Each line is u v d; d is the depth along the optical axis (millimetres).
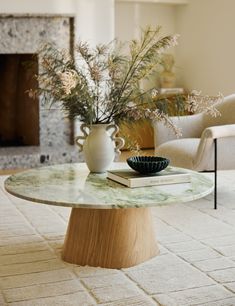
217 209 3684
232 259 2719
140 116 2793
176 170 2861
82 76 2758
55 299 2252
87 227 2639
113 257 2602
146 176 2607
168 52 6891
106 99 2820
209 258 2732
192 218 3469
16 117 6152
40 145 5703
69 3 5547
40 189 2561
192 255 2777
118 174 2676
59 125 5711
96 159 2889
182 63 6820
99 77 2748
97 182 2693
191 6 6516
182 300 2236
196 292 2316
